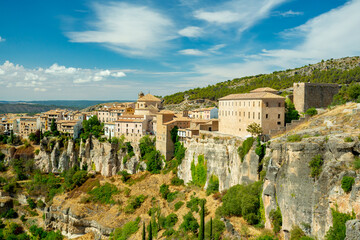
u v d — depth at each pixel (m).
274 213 72.25
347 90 118.62
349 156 59.72
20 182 174.62
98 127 183.75
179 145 141.50
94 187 149.38
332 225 55.41
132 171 152.88
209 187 114.00
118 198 134.38
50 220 140.25
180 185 129.75
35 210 154.12
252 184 85.06
